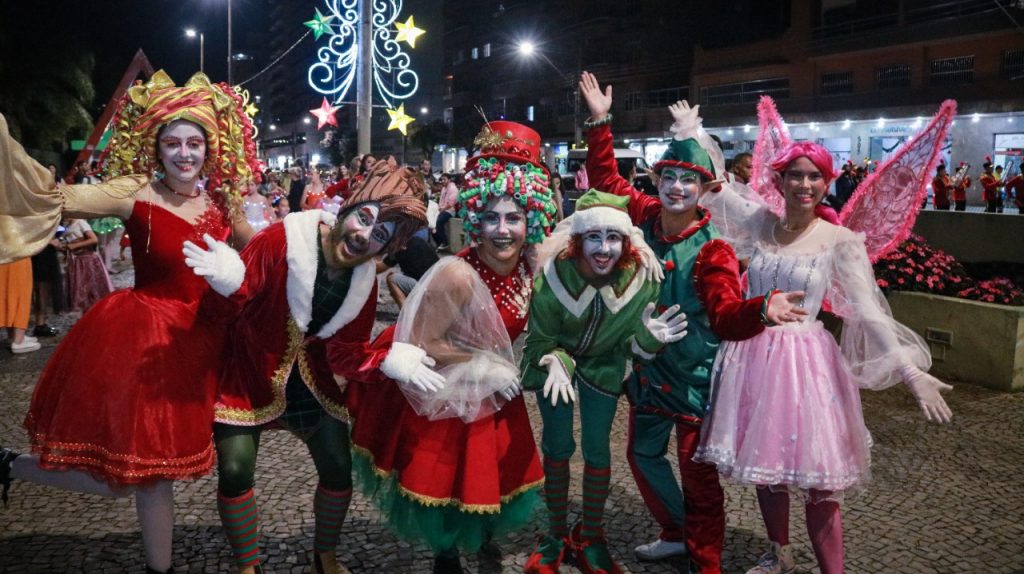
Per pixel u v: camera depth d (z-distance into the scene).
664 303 3.21
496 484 2.90
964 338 6.25
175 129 2.87
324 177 18.22
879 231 3.44
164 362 2.68
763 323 2.69
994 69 27.17
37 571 3.15
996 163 26.47
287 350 2.80
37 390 2.81
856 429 2.87
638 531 3.65
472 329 2.88
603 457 3.12
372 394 3.07
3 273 6.59
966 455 4.64
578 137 38.28
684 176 3.14
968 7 28.14
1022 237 8.21
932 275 6.80
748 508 3.89
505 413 3.05
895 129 29.27
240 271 2.60
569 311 3.04
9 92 20.47
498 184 2.86
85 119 22.19
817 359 2.86
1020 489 4.14
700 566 3.08
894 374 2.93
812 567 3.30
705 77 37.84
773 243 3.11
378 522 3.65
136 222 2.86
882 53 30.48
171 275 2.84
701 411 3.11
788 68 33.91
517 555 3.42
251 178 3.17
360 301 2.81
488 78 57.91
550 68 50.28
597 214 2.89
